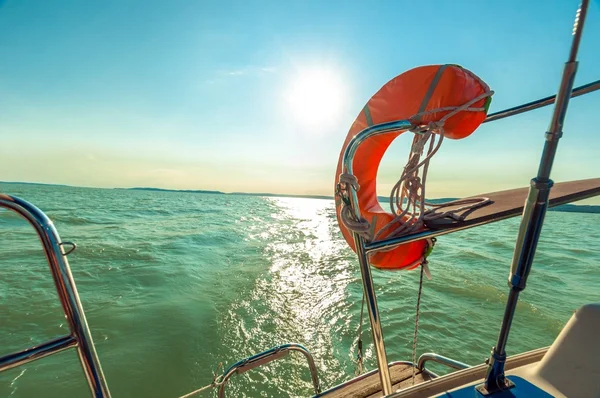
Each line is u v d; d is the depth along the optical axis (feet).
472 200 5.09
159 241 49.88
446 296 27.40
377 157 4.83
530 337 20.81
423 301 25.99
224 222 83.66
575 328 3.42
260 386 15.25
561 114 2.58
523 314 23.91
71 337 3.79
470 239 60.49
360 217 3.97
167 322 21.15
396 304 25.34
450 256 44.16
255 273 33.91
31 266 32.17
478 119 4.08
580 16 2.41
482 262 40.55
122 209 104.78
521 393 3.26
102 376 3.99
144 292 26.78
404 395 3.88
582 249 52.54
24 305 22.76
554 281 32.76
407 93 4.26
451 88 4.02
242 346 18.86
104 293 26.07
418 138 4.42
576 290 29.94
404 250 4.71
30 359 3.59
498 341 3.26
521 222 2.95
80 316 3.81
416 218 4.38
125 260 36.73
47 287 26.45
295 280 31.65
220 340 19.33
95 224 66.59
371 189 4.99
